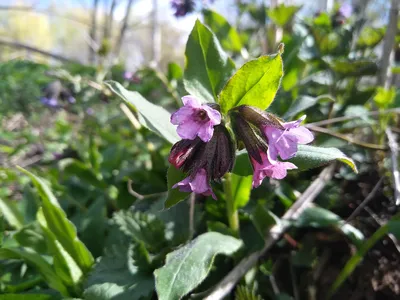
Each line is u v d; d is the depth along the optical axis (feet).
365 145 0.54
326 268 0.45
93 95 1.14
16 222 0.46
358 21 0.73
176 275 0.30
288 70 0.58
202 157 0.31
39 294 0.34
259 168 0.31
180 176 0.34
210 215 0.47
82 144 0.77
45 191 0.36
